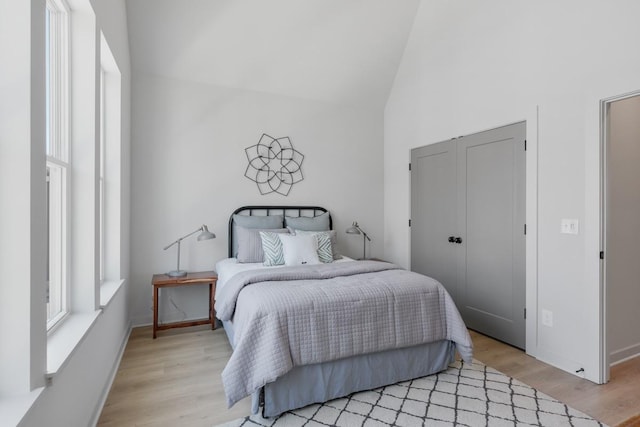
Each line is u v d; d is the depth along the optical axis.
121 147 2.79
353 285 2.31
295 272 2.54
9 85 1.12
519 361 2.71
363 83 4.36
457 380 2.38
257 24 3.45
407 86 4.24
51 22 1.78
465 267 3.48
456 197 3.58
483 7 3.22
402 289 2.34
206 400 2.13
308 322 2.02
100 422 1.89
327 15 3.57
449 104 3.63
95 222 1.94
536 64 2.75
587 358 2.42
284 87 4.10
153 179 3.55
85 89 1.93
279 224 3.87
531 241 2.80
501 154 3.08
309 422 1.90
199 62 3.61
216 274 3.54
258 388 1.86
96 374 1.92
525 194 2.87
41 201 1.20
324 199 4.41
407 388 2.27
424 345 2.41
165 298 3.59
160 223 3.58
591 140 2.38
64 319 1.78
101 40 2.19
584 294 2.44
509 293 3.02
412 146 4.18
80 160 1.92
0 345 1.09
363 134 4.61
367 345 2.15
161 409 2.03
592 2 2.38
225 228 3.86
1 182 1.11
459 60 3.49
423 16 3.90
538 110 2.74
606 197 2.37
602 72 2.32
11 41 1.13
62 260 1.84
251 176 4.00
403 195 4.36
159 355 2.80
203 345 3.02
